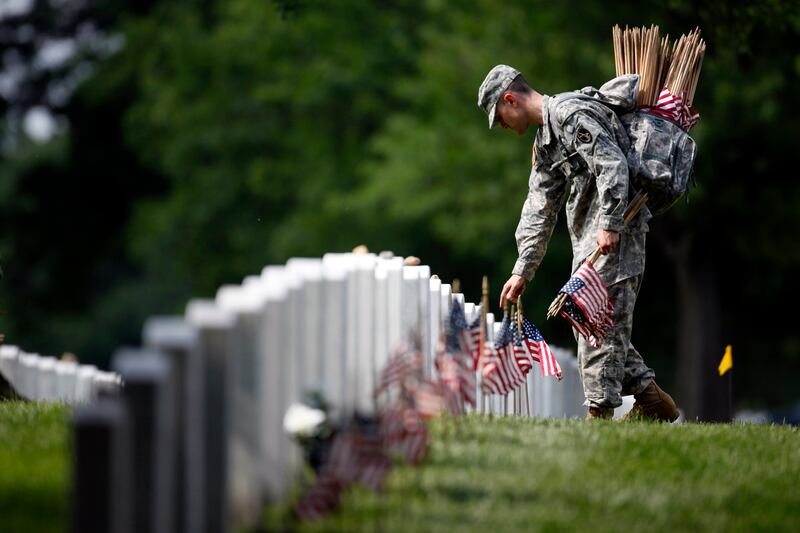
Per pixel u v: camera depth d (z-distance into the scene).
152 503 14.88
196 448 16.05
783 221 80.81
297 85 110.19
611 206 28.39
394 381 20.58
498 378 27.52
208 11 123.31
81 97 136.62
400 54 107.75
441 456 22.38
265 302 18.06
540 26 82.81
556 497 20.14
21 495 19.45
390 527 17.86
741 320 101.69
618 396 29.92
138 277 166.75
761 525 20.02
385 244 102.81
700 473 23.22
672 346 101.94
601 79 79.31
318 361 20.41
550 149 29.95
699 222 81.00
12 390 37.19
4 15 140.38
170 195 128.25
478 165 87.81
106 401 14.94
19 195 139.50
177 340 15.48
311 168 110.62
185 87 117.62
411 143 92.38
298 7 57.34
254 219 116.25
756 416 108.50
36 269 142.62
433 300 29.47
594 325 28.75
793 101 75.62
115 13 138.00
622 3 78.94
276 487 18.72
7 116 142.12
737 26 54.44
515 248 87.88
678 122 29.78
